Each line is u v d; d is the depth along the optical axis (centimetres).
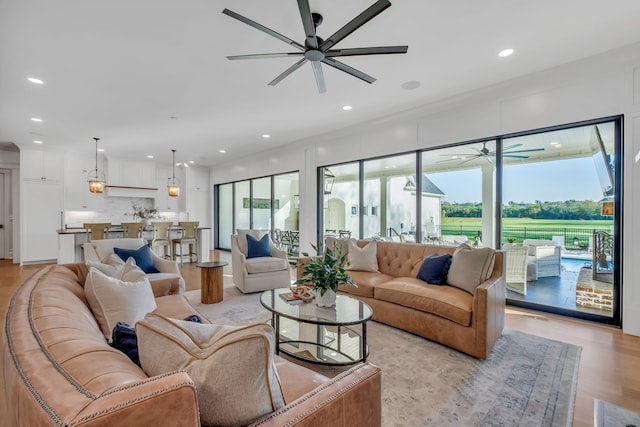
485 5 224
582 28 253
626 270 294
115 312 172
